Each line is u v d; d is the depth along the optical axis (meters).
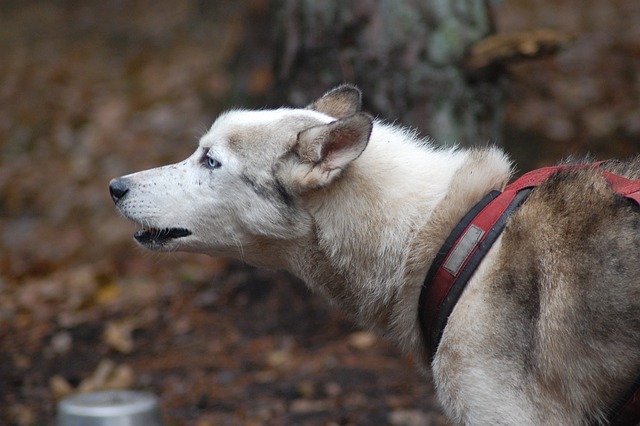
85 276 10.64
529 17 15.79
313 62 8.16
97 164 14.96
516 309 4.19
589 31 14.74
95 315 9.46
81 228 12.96
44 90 18.53
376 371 7.81
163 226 5.02
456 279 4.38
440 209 4.58
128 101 17.27
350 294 4.85
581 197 4.25
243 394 7.55
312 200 4.74
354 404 7.22
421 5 7.84
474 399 4.23
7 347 8.88
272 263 5.08
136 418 6.15
